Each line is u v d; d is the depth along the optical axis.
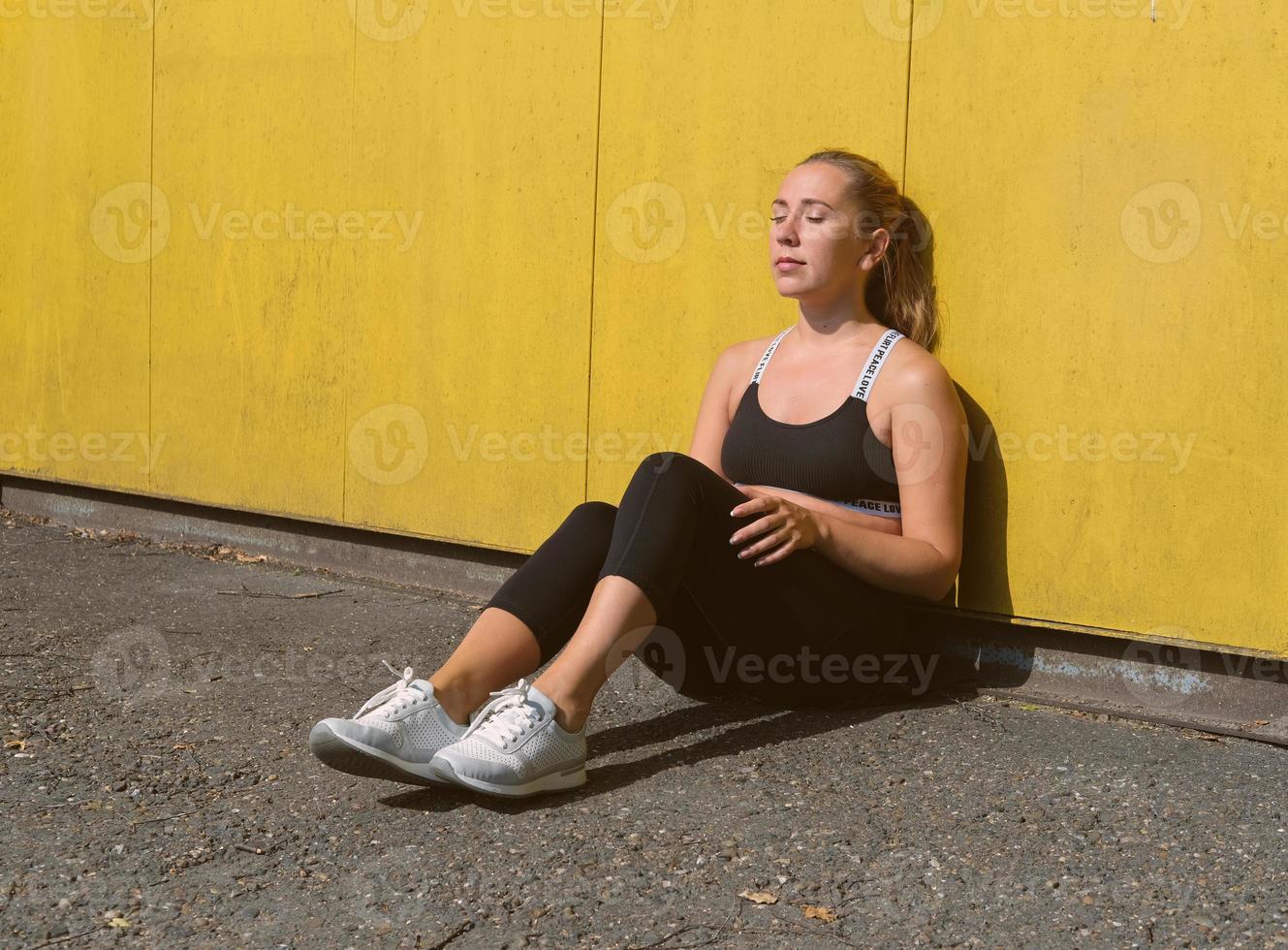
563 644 2.66
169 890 2.10
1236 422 2.77
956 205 3.09
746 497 2.72
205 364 4.65
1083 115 2.91
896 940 1.95
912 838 2.30
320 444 4.36
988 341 3.07
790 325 3.37
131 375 4.88
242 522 4.71
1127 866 2.19
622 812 2.41
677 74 3.51
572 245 3.75
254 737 2.82
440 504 4.09
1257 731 2.82
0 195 5.23
